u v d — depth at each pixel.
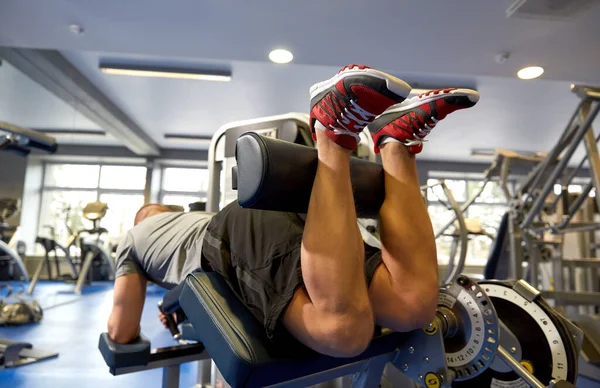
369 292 0.93
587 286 3.76
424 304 0.91
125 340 1.32
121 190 5.21
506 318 1.21
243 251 0.90
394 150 0.94
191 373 2.42
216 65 4.11
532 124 5.62
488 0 2.27
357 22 2.52
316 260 0.74
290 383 0.83
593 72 3.15
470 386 1.23
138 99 5.07
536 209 2.66
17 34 2.77
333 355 0.80
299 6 2.37
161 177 7.05
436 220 7.20
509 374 1.18
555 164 2.96
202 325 0.85
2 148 2.04
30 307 3.46
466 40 2.71
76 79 4.14
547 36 2.63
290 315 0.80
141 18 2.53
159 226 1.33
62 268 4.12
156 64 4.06
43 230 3.58
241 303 0.87
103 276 5.62
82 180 4.21
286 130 1.56
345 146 0.75
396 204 0.93
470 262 6.89
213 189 1.95
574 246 3.80
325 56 2.98
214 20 2.53
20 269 3.41
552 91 4.51
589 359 2.31
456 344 1.05
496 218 7.02
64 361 2.47
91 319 3.69
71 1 2.37
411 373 1.03
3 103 3.21
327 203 0.75
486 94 4.62
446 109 0.85
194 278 0.92
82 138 4.25
